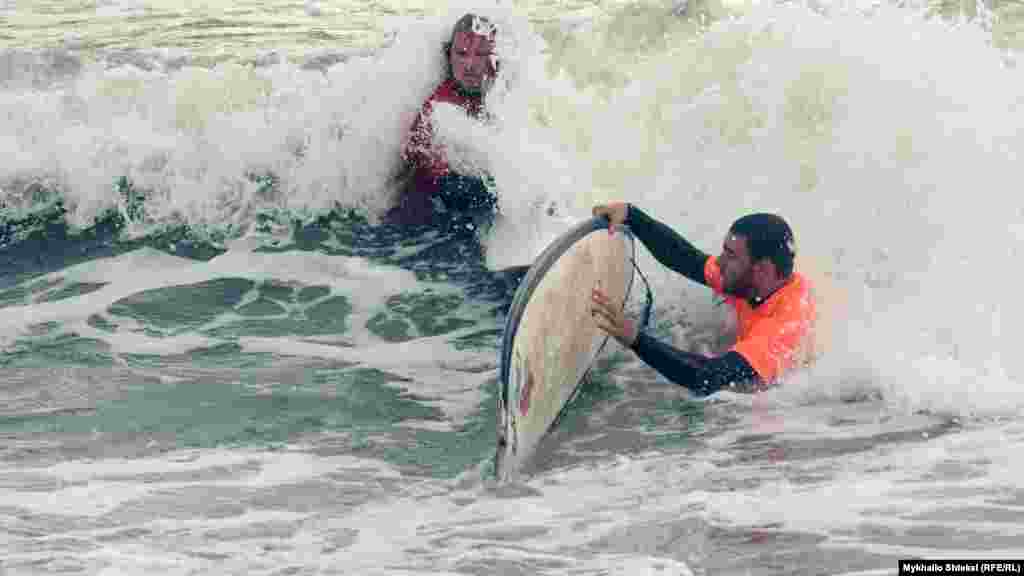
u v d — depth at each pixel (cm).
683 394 1323
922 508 992
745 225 1315
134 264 1800
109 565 938
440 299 1656
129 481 1127
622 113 1906
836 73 1727
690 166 1770
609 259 1389
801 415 1238
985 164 1544
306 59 2366
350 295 1677
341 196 1917
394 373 1426
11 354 1475
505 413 1102
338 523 1030
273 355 1480
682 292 1544
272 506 1070
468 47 1836
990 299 1390
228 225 1902
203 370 1430
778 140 1695
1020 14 2400
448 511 1052
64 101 2120
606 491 1078
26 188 1953
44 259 1822
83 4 2989
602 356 1428
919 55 1702
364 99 1964
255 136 1989
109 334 1549
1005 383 1255
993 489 1026
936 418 1210
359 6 2938
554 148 1861
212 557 956
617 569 901
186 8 2938
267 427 1270
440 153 1833
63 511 1053
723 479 1089
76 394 1354
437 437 1245
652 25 2403
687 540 953
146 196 1942
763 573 891
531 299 1181
